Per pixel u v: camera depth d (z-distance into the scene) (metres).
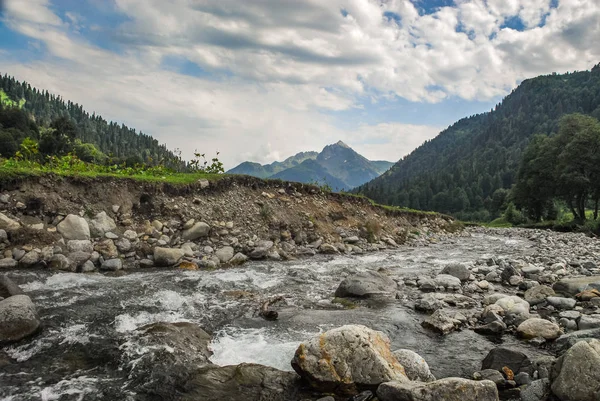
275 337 7.79
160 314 8.56
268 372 6.06
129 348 6.70
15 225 11.52
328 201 23.61
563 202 73.31
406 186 186.12
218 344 7.35
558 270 14.23
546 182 56.44
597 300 9.91
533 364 6.29
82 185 13.77
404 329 8.47
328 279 13.30
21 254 11.16
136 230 13.97
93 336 7.13
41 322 7.38
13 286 8.41
